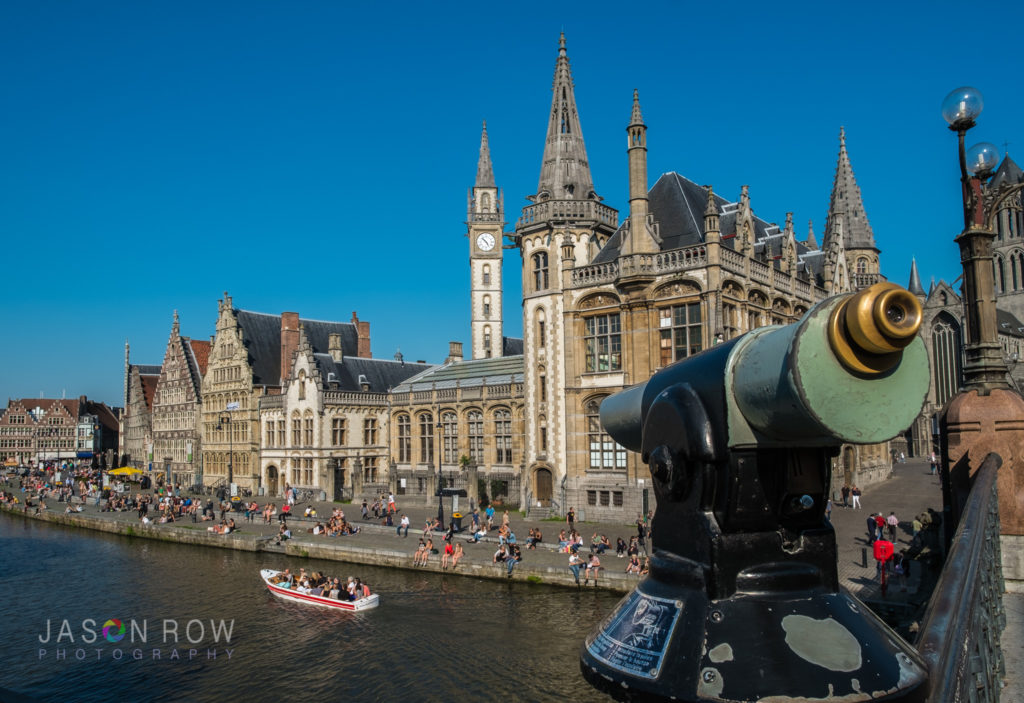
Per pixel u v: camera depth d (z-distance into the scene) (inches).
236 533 1987.0
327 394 2773.1
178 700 940.0
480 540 1669.5
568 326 1790.1
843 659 104.3
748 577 111.1
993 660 244.7
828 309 95.4
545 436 1911.9
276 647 1112.8
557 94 2154.3
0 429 6245.1
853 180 2827.3
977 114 501.4
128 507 2719.0
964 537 236.5
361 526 1937.7
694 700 101.2
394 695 917.2
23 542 2176.4
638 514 1657.2
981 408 495.2
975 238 507.8
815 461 115.0
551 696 887.7
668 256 1624.0
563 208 1974.7
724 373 111.2
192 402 3622.0
